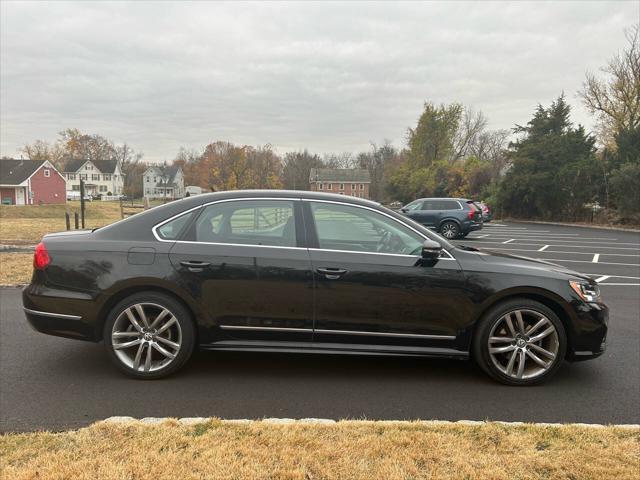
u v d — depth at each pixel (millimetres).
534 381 4082
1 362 4520
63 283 4012
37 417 3369
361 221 4160
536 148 33406
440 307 4012
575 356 4129
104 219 35062
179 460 2678
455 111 63156
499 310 4031
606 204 29531
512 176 34656
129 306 4004
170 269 3975
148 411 3498
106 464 2625
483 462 2729
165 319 4062
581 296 4082
